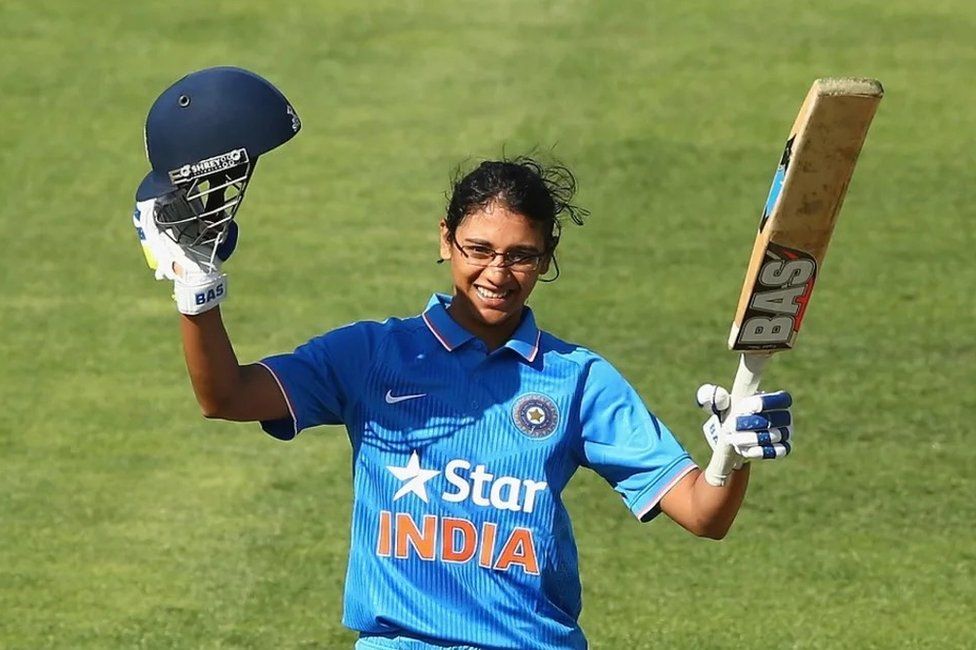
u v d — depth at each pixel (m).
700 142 43.59
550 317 34.16
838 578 25.03
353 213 39.50
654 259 37.09
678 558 25.55
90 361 32.56
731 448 13.49
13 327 33.97
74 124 44.69
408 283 35.88
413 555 14.41
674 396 30.88
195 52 49.47
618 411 14.69
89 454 28.86
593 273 36.34
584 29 51.62
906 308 34.91
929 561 25.53
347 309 34.62
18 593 24.34
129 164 42.34
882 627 23.67
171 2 53.50
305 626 23.39
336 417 14.93
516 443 14.43
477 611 14.34
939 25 52.62
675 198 40.38
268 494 27.38
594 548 25.81
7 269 36.66
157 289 35.97
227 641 23.00
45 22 51.75
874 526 26.56
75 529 26.30
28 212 39.59
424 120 44.81
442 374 14.59
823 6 54.22
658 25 52.12
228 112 13.65
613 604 24.19
